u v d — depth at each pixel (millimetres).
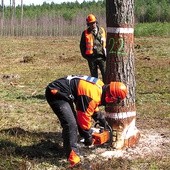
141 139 8477
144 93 13156
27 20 50250
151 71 18234
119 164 7340
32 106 11469
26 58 23359
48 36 49406
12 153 7777
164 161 7527
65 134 7098
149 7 66062
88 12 59344
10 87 14453
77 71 18953
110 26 7824
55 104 7059
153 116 10414
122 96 6816
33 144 8258
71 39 42438
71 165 7145
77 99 6863
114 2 7727
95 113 7445
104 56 11031
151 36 44406
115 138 7875
